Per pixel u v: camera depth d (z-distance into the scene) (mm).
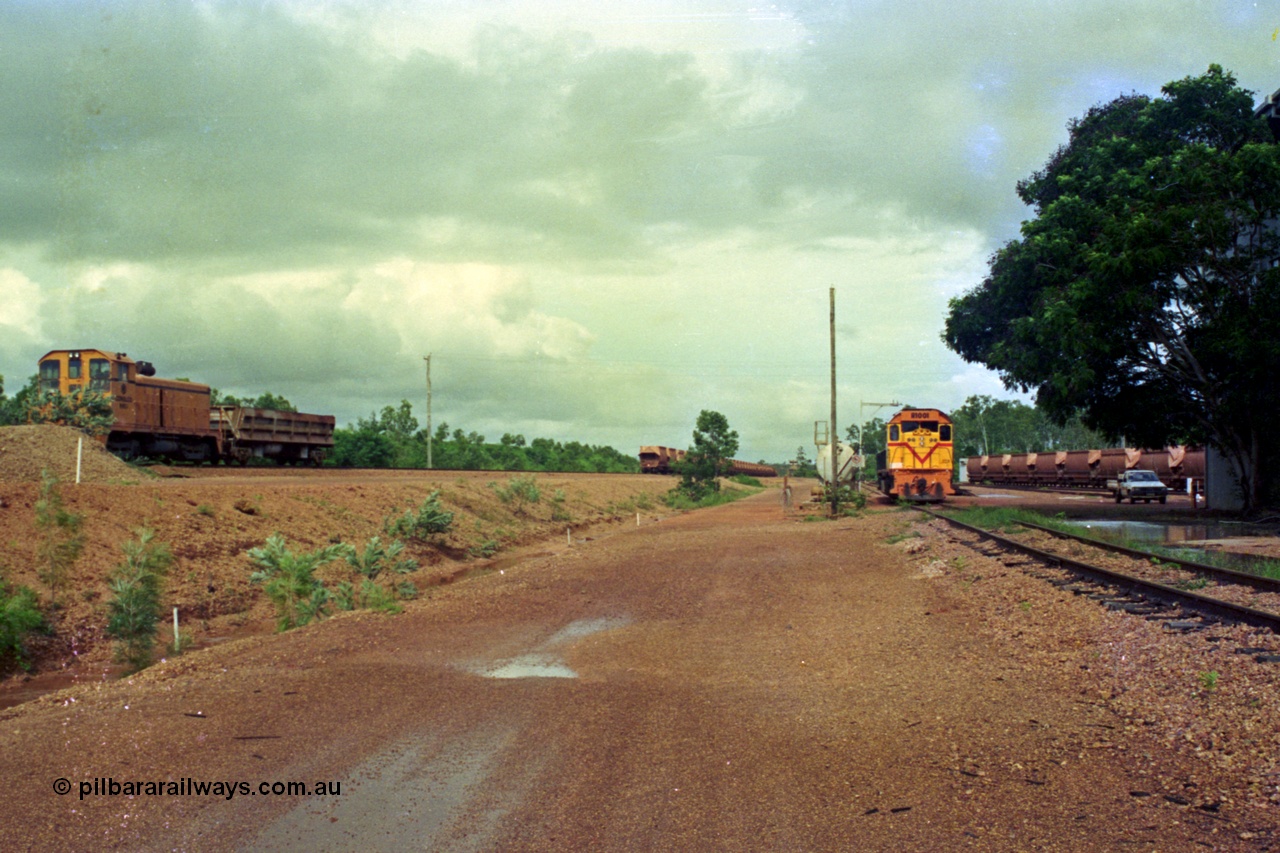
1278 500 27234
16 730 6535
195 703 7195
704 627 11055
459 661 9016
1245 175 24281
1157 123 28109
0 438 20891
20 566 12820
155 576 13250
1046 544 17875
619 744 6129
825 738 6195
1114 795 5043
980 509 30859
